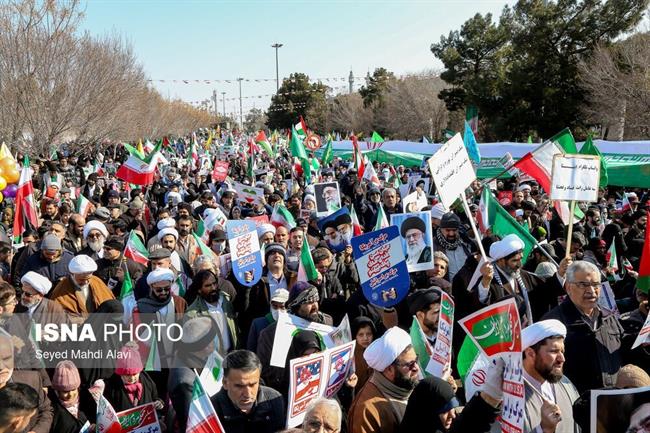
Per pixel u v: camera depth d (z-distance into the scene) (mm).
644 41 32469
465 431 3281
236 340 6004
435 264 6793
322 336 4910
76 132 27531
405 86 62250
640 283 5613
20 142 23062
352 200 15641
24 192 9703
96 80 25734
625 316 5672
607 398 2967
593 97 33906
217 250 8641
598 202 15047
